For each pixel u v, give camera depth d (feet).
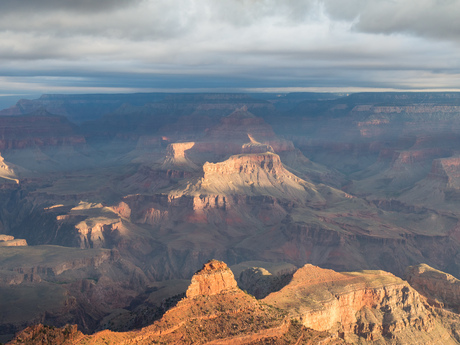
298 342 490.49
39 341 405.18
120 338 431.02
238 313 492.54
